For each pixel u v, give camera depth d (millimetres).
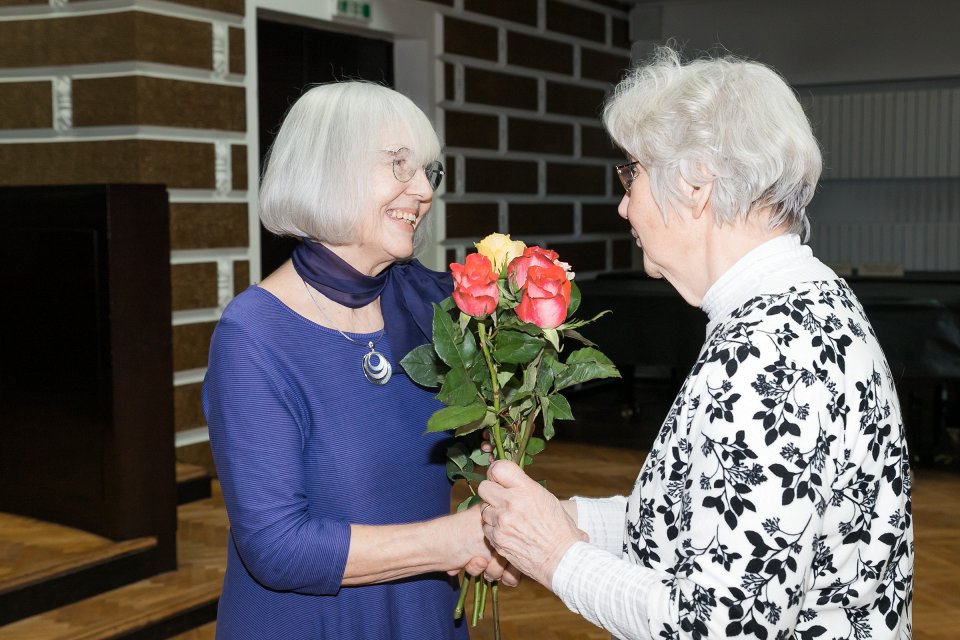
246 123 5375
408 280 1571
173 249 5031
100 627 3068
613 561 1222
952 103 8469
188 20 5039
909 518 1190
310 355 1434
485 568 1420
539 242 7965
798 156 1167
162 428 3506
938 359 4969
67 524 3572
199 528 4215
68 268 3379
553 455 6055
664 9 8961
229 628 1486
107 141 4961
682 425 1163
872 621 1170
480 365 1313
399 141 1430
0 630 3039
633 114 1234
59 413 3518
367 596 1462
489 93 7262
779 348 1093
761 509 1057
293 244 6000
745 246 1203
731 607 1066
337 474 1432
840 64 8570
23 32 5102
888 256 8836
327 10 5879
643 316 5719
